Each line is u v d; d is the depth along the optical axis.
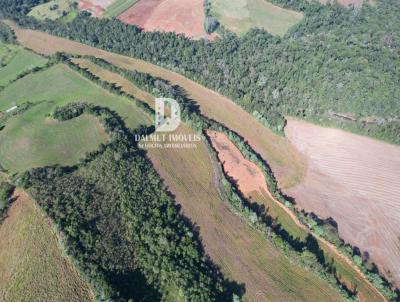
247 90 150.50
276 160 126.12
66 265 87.38
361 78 139.88
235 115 141.62
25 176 106.06
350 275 97.00
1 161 116.94
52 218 95.19
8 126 129.88
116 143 119.44
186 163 121.25
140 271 89.62
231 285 92.50
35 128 128.12
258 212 110.19
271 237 101.56
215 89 150.50
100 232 94.75
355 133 133.38
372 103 135.25
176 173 117.81
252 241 101.69
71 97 143.88
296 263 97.44
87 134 125.94
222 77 154.62
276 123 135.75
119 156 114.06
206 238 101.50
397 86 136.62
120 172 110.19
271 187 114.94
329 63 148.38
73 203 99.94
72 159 117.00
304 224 106.88
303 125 137.75
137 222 98.00
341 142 131.25
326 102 139.75
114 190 105.56
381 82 138.00
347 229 107.38
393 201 114.62
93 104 139.75
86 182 107.81
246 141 132.00
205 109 143.25
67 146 121.69
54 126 128.62
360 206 113.19
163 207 106.06
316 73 147.00
